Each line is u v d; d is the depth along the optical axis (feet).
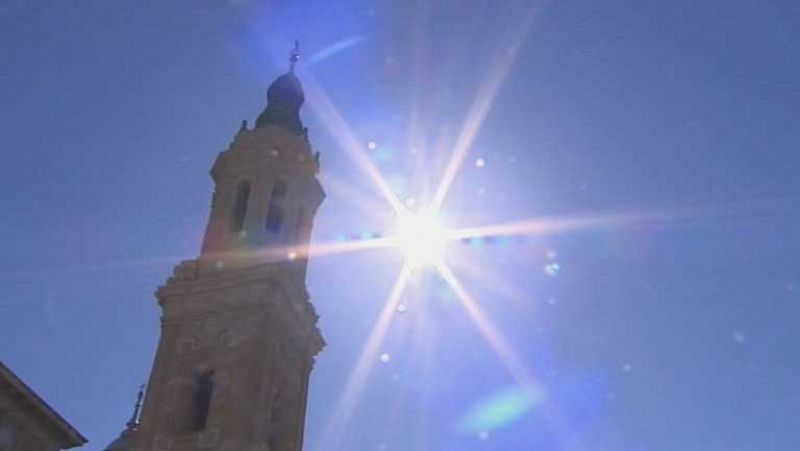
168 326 185.47
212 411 171.94
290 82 226.58
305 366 194.49
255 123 218.38
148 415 175.11
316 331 197.88
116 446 215.72
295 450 184.85
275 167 204.54
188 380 178.40
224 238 194.59
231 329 181.57
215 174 208.85
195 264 192.13
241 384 174.09
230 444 166.71
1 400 133.08
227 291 185.98
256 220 196.03
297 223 201.36
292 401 187.21
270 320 183.73
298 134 217.15
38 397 137.59
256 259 190.29
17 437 136.36
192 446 168.55
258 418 172.96
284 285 187.32
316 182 209.56
